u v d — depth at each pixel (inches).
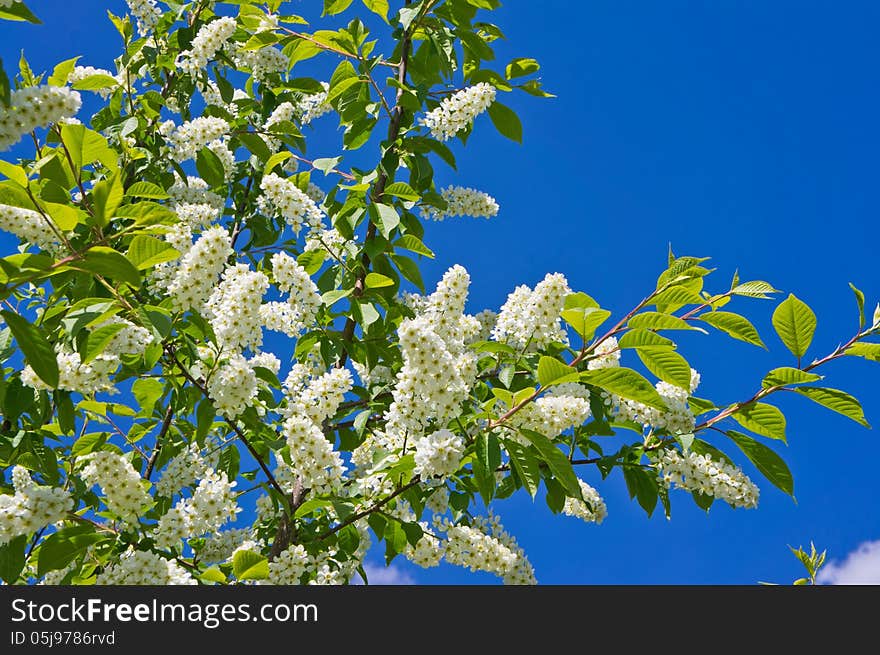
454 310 163.2
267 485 177.8
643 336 125.6
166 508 194.2
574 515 200.2
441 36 224.5
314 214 196.1
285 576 159.5
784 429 144.1
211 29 247.9
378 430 189.5
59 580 182.5
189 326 158.7
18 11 111.2
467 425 145.0
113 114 252.5
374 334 203.6
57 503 138.4
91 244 123.4
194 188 266.7
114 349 149.4
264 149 260.5
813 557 147.0
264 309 180.9
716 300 145.3
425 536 178.5
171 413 201.6
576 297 138.2
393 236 220.1
